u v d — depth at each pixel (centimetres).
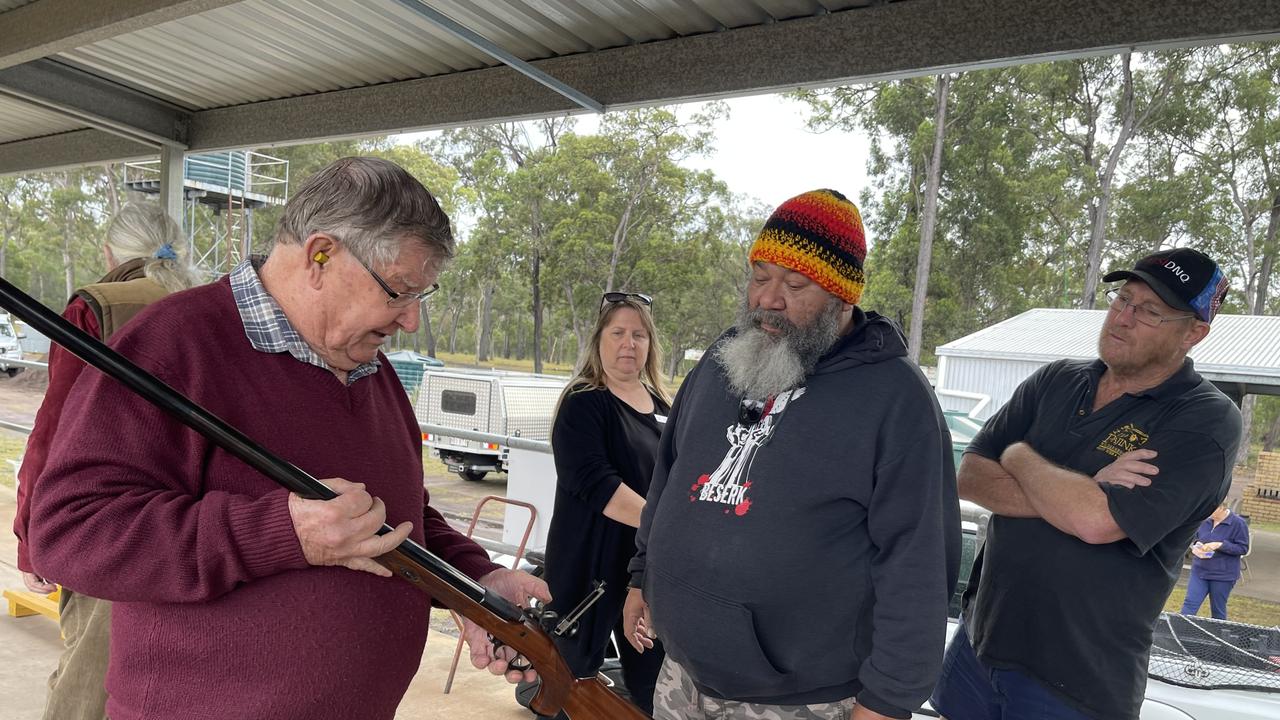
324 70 563
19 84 591
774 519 186
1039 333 1001
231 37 526
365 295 137
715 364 220
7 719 328
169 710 136
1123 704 206
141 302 241
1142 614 207
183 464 134
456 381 1216
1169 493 200
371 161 140
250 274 144
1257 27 271
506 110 505
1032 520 219
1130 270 218
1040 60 320
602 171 2927
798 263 188
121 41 552
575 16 422
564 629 175
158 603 134
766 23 395
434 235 139
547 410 1220
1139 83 2461
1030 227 2505
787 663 189
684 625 199
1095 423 223
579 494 288
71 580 124
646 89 440
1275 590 913
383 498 155
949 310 2481
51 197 4028
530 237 3020
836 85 377
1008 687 220
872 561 185
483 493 1157
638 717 176
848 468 184
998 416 248
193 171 1942
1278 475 1266
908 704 173
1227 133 2428
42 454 224
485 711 362
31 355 2295
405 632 155
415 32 480
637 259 2897
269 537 124
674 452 235
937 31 341
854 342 196
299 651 137
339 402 149
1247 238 2391
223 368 136
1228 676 240
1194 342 213
